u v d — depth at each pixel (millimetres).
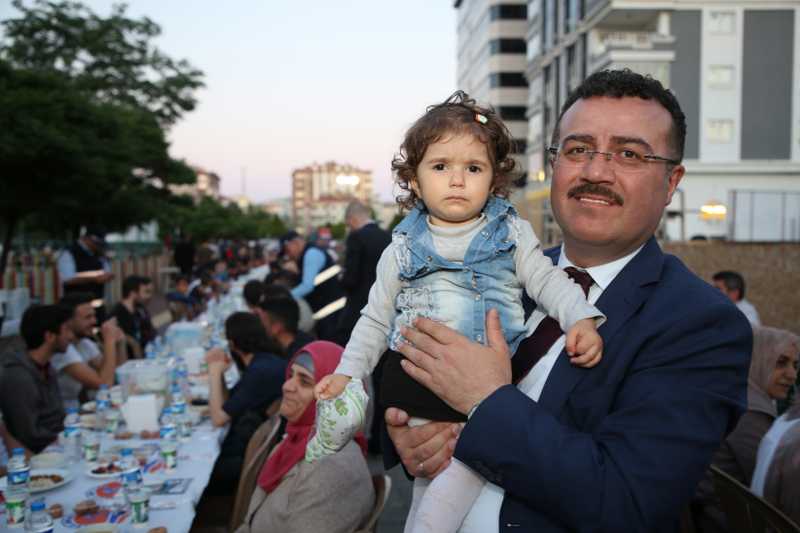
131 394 4840
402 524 4426
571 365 1497
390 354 1691
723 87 32031
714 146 32344
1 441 4004
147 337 8391
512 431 1374
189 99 31375
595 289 1604
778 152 32344
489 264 1633
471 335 1597
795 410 2518
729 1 31562
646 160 1539
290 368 2984
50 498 3162
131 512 2820
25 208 14477
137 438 4176
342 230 43781
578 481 1312
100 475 3420
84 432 3889
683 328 1419
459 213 1609
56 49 27406
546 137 42594
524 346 1611
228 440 4395
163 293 23266
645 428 1344
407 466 1644
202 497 4152
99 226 9195
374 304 1757
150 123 26266
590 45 34406
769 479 2432
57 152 13602
